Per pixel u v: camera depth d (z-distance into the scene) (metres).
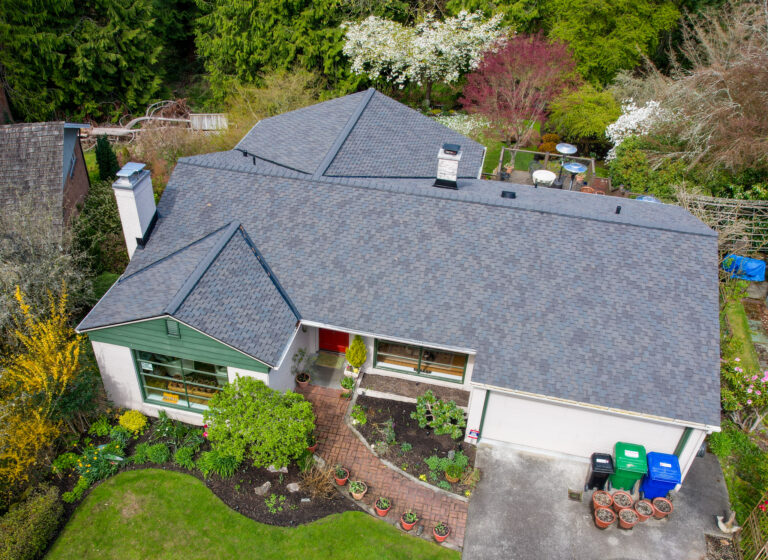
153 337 15.46
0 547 13.24
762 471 16.27
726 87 26.83
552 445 16.31
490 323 15.95
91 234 22.67
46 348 15.20
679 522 14.94
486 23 36.62
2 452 13.76
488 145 35.22
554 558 14.03
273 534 14.34
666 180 27.00
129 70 43.38
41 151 22.14
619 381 14.77
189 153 31.23
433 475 15.69
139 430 16.80
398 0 41.38
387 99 25.94
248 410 14.72
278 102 33.59
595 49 36.53
